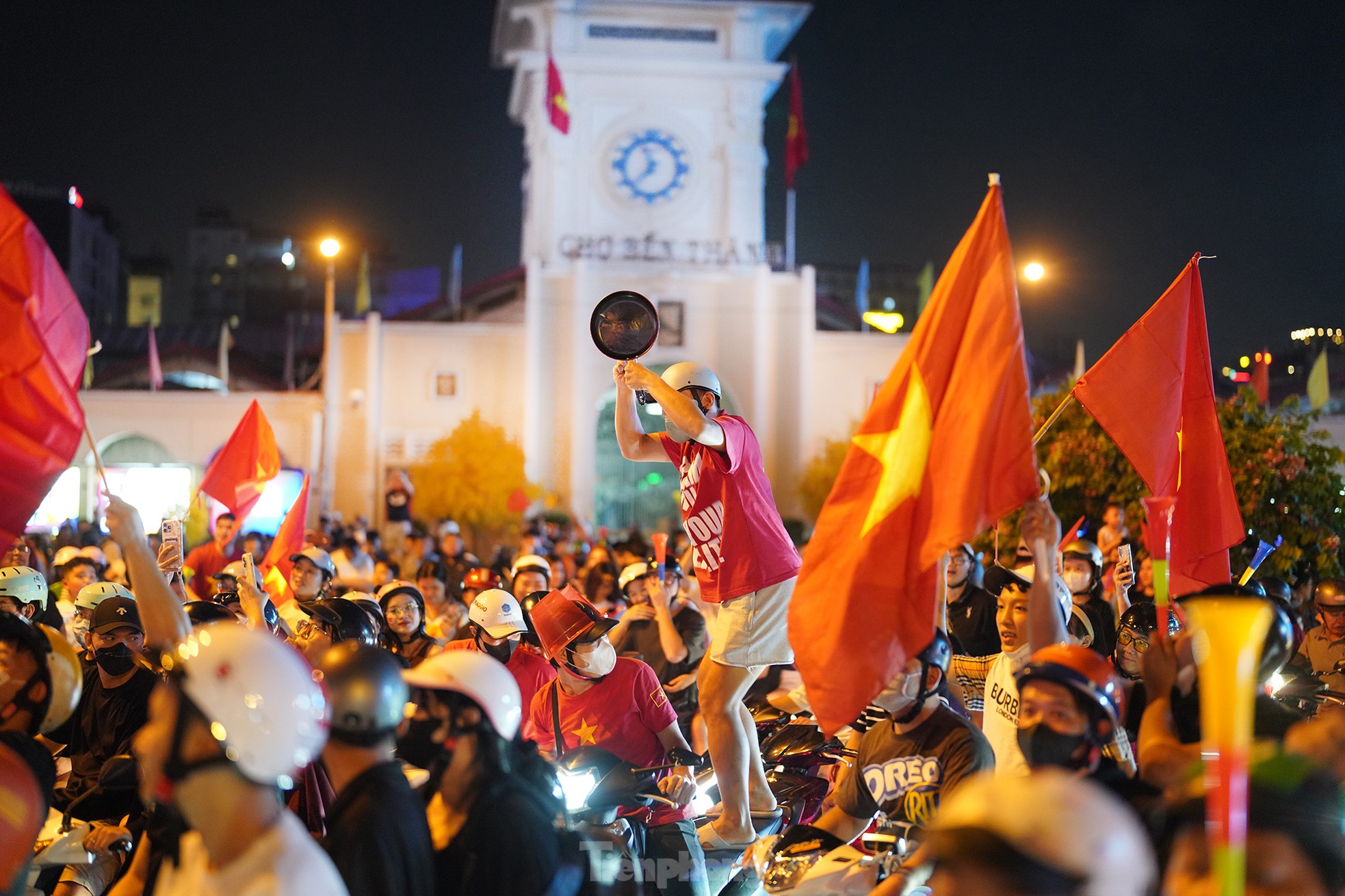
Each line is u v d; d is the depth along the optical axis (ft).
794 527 147.84
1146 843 9.52
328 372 153.99
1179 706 15.78
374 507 158.92
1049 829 8.14
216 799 11.86
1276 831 11.94
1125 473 49.49
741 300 168.45
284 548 38.06
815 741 28.45
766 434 166.50
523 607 30.55
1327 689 27.84
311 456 130.93
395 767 13.69
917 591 18.19
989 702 20.72
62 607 38.40
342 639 23.16
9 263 20.21
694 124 176.04
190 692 11.83
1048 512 18.10
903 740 17.39
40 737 23.52
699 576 22.94
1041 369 176.65
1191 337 25.64
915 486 18.80
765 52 184.34
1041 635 17.72
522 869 13.96
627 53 175.52
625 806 21.70
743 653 22.34
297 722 11.87
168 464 151.74
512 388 164.45
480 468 148.77
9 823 13.94
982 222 19.44
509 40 190.49
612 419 170.71
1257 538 43.68
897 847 16.94
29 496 20.10
